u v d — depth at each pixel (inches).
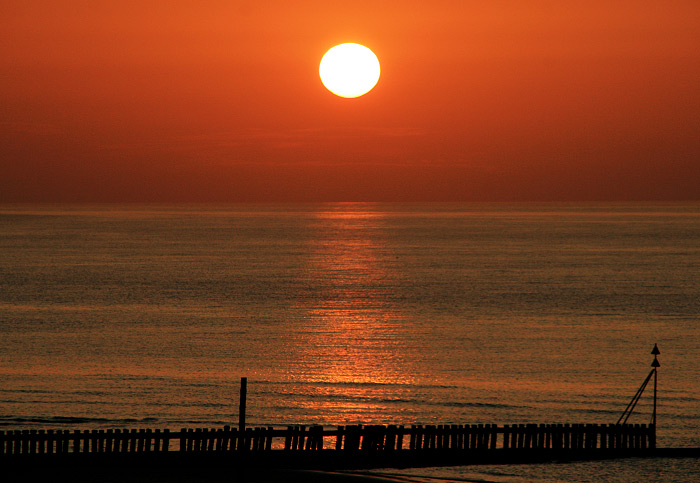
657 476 2241.6
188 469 2113.7
